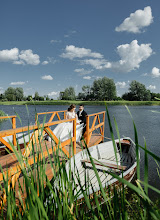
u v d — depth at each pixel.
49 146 4.11
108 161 5.04
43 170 0.89
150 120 19.50
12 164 2.96
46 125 3.02
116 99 84.12
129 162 5.08
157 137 10.70
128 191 2.67
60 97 106.50
